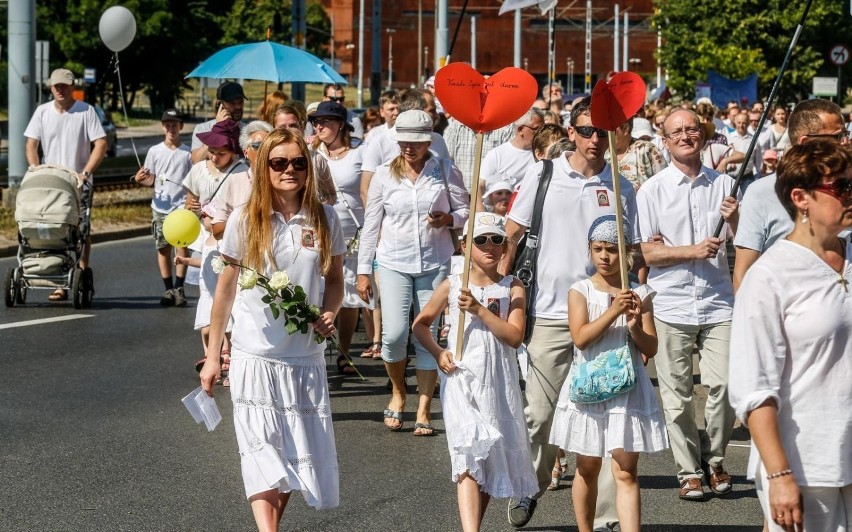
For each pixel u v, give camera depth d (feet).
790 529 16.65
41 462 30.99
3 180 114.11
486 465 24.32
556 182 27.61
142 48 279.90
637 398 23.75
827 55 189.37
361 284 36.45
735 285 26.91
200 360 41.70
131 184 122.93
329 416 23.11
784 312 16.98
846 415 16.96
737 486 30.30
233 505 27.81
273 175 22.66
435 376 35.06
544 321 27.50
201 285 39.37
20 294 55.67
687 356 29.48
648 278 29.86
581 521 24.62
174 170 57.31
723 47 182.60
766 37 183.73
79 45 269.85
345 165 42.32
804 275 16.92
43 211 53.67
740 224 26.81
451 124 51.03
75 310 54.95
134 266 71.77
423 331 25.32
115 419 35.55
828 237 17.04
